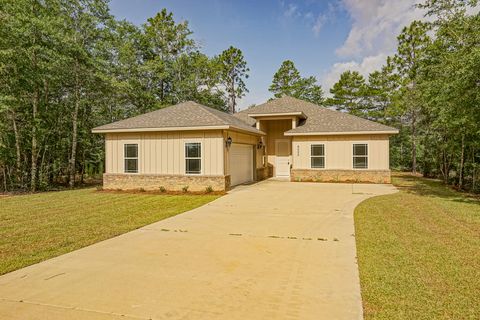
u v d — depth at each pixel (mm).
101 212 9641
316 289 3992
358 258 5102
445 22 12539
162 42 31359
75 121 19797
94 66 19656
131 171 15633
